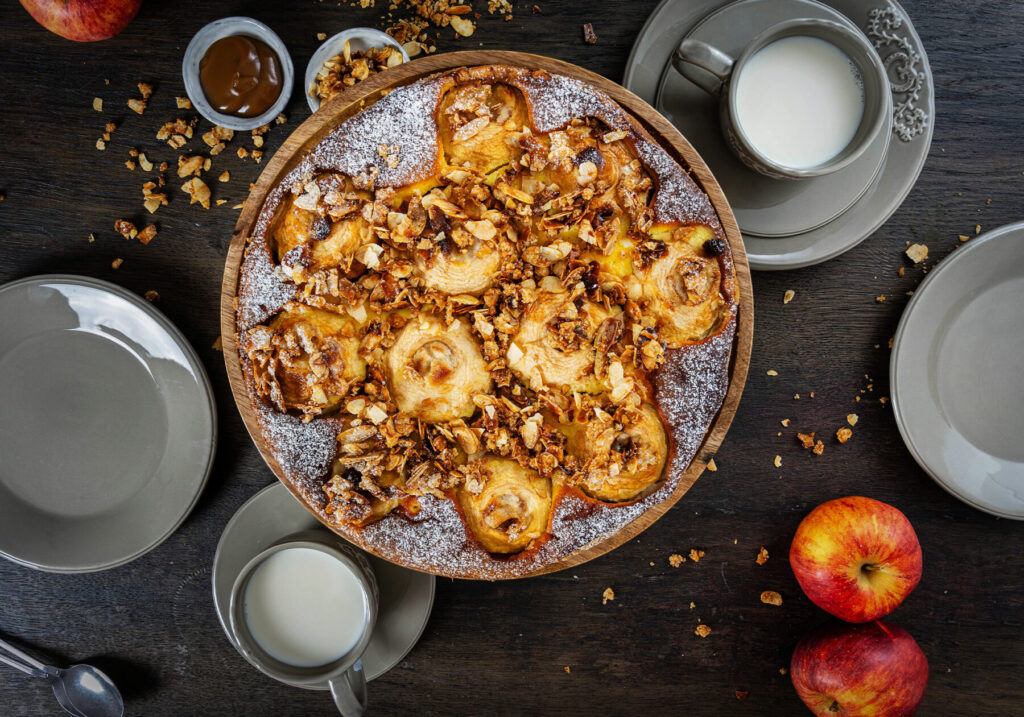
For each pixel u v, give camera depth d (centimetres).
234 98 64
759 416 69
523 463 56
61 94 67
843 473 69
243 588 62
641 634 70
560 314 55
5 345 65
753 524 69
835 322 69
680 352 56
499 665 70
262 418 56
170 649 70
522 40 67
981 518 69
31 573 70
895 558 64
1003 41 67
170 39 67
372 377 56
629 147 55
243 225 56
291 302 55
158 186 67
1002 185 68
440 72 56
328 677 61
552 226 55
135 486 66
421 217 55
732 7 62
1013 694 69
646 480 57
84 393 66
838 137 61
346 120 55
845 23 62
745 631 70
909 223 68
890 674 64
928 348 66
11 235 67
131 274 68
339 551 61
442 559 57
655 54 63
